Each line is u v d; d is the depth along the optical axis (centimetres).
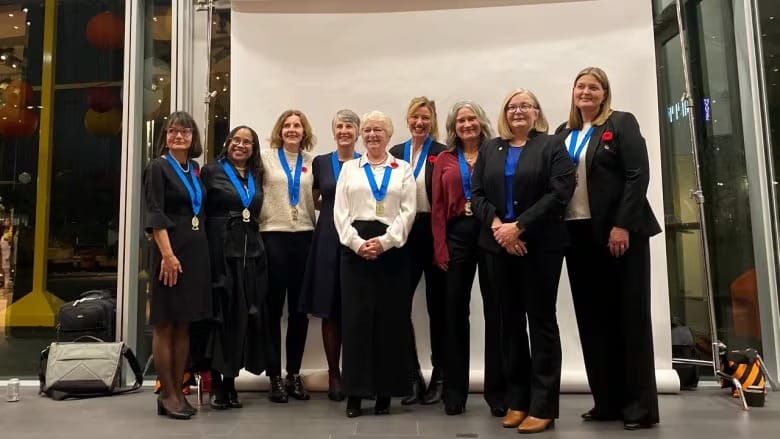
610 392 269
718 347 331
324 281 306
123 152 401
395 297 281
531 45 361
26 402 329
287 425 266
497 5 363
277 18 371
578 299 270
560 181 242
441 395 307
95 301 386
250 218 306
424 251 303
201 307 279
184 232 279
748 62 379
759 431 252
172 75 397
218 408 301
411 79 367
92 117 424
